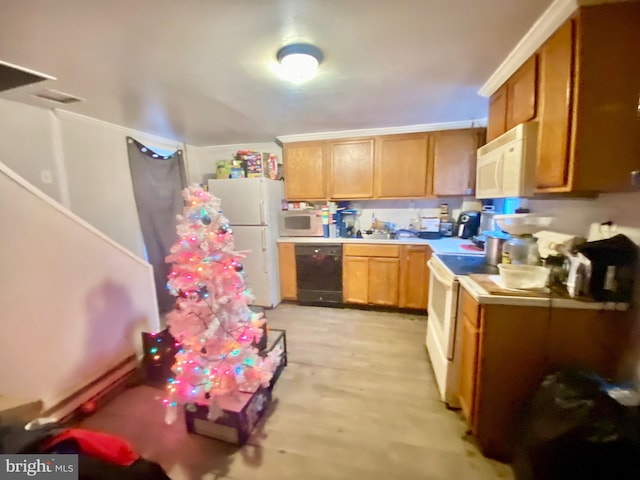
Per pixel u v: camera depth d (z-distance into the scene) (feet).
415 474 4.98
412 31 4.95
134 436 5.87
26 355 5.65
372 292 11.85
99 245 7.00
